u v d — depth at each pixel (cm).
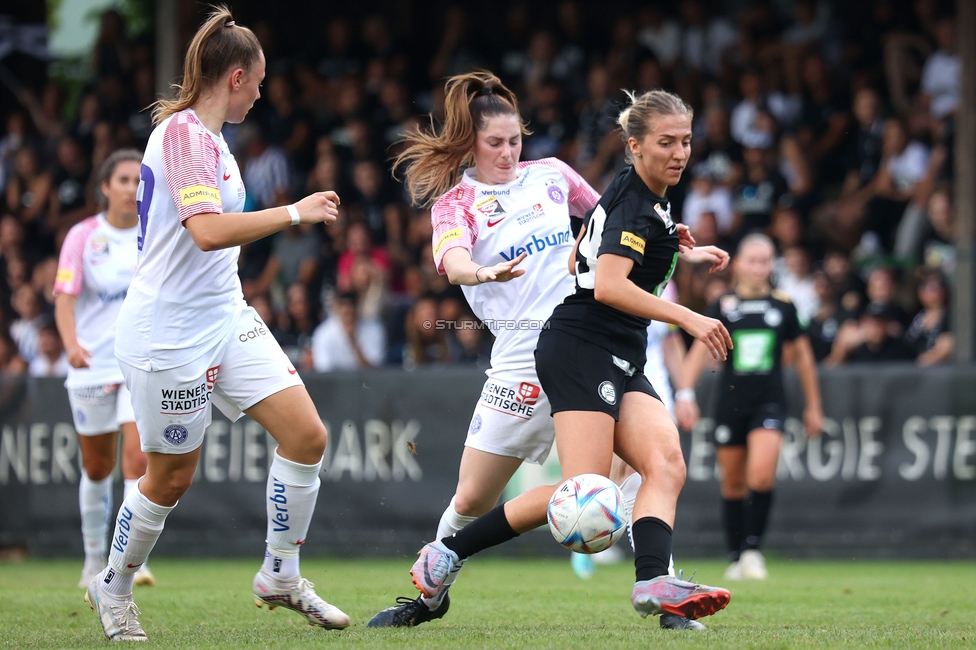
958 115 4106
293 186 4850
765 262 2859
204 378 1488
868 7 5084
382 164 4794
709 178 4441
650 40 5131
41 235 5116
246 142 4912
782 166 4541
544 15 5572
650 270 1488
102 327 2425
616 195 1479
